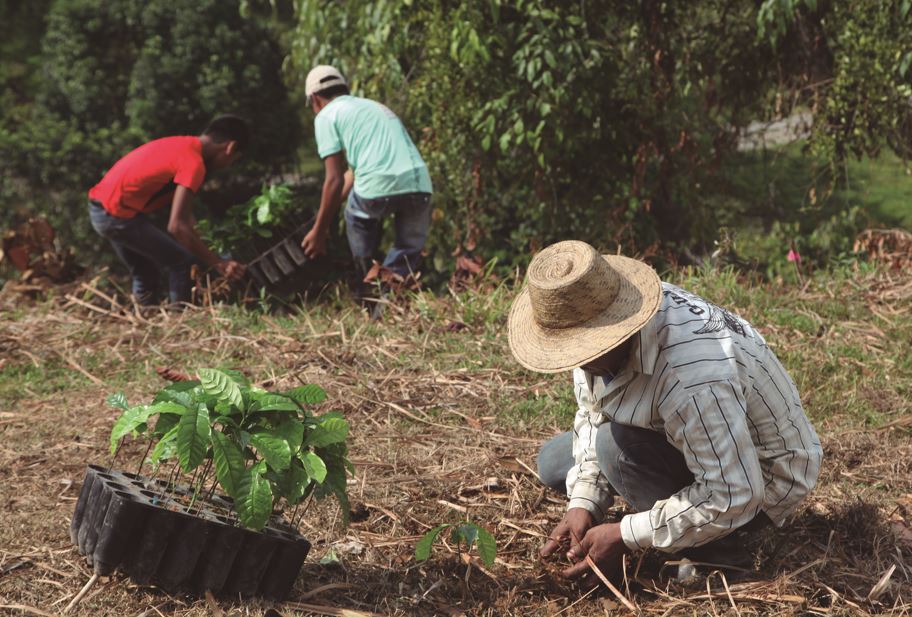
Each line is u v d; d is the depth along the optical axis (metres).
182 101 14.53
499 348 4.81
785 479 2.47
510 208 10.27
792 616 2.47
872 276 5.88
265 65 14.94
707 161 8.77
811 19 7.88
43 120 14.64
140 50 15.10
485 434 3.82
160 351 4.99
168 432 2.37
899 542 2.92
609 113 8.38
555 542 2.72
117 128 14.48
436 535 2.76
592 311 2.21
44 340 5.20
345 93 5.80
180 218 5.52
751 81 8.47
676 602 2.55
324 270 5.86
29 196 14.05
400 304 5.54
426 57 8.12
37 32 17.70
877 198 12.53
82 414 4.14
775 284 5.84
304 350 4.89
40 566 2.70
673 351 2.26
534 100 7.59
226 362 4.75
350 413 4.07
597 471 2.74
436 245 9.50
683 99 8.56
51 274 6.38
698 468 2.29
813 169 8.84
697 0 8.12
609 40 8.16
